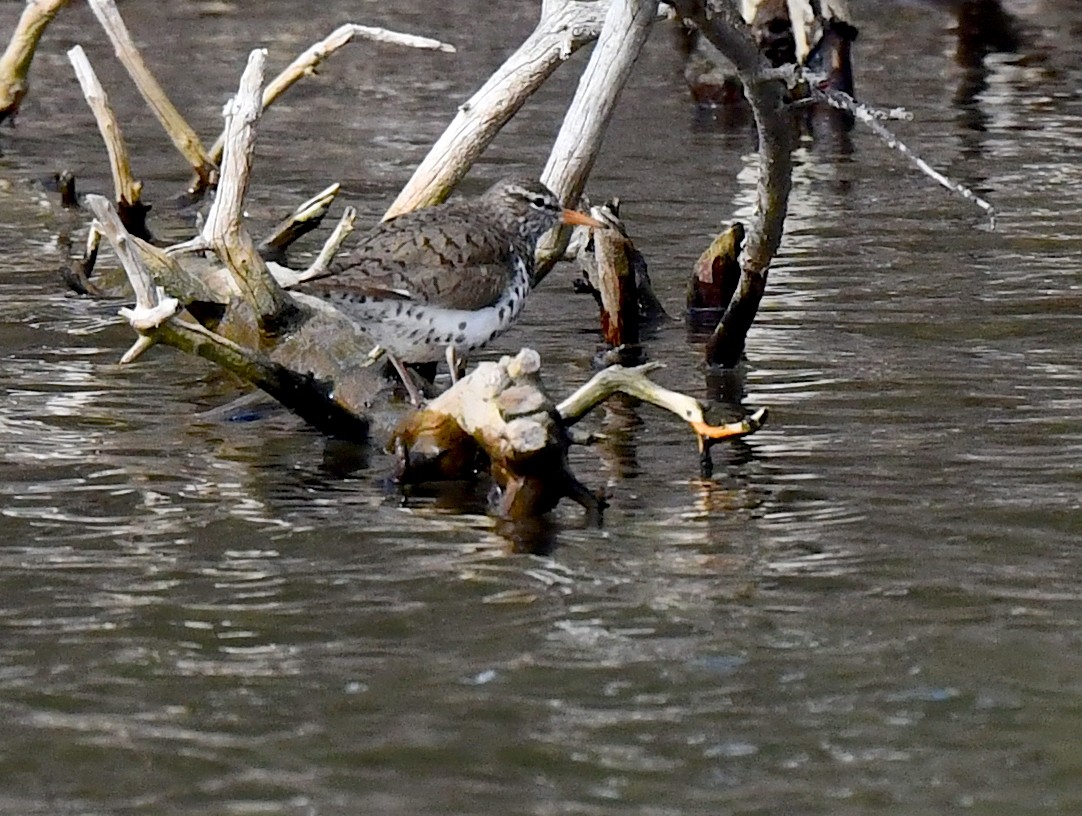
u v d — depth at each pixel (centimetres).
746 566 1091
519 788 837
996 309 1719
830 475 1255
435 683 941
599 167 2372
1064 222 2077
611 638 993
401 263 1332
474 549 1123
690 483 1245
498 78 1639
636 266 1695
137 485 1239
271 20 3391
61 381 1488
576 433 1218
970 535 1138
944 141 2536
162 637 995
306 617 1023
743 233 1716
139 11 3434
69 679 943
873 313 1706
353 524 1169
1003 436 1338
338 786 838
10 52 2428
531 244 1463
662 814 813
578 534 1147
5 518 1169
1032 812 813
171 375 1512
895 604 1034
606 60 1573
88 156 2441
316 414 1332
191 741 879
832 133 2627
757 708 912
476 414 1188
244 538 1142
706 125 2652
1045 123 2647
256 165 2384
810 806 820
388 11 3478
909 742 878
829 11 2664
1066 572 1079
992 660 961
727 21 1301
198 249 1444
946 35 3247
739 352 1542
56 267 1875
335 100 2822
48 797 828
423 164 1648
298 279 1548
